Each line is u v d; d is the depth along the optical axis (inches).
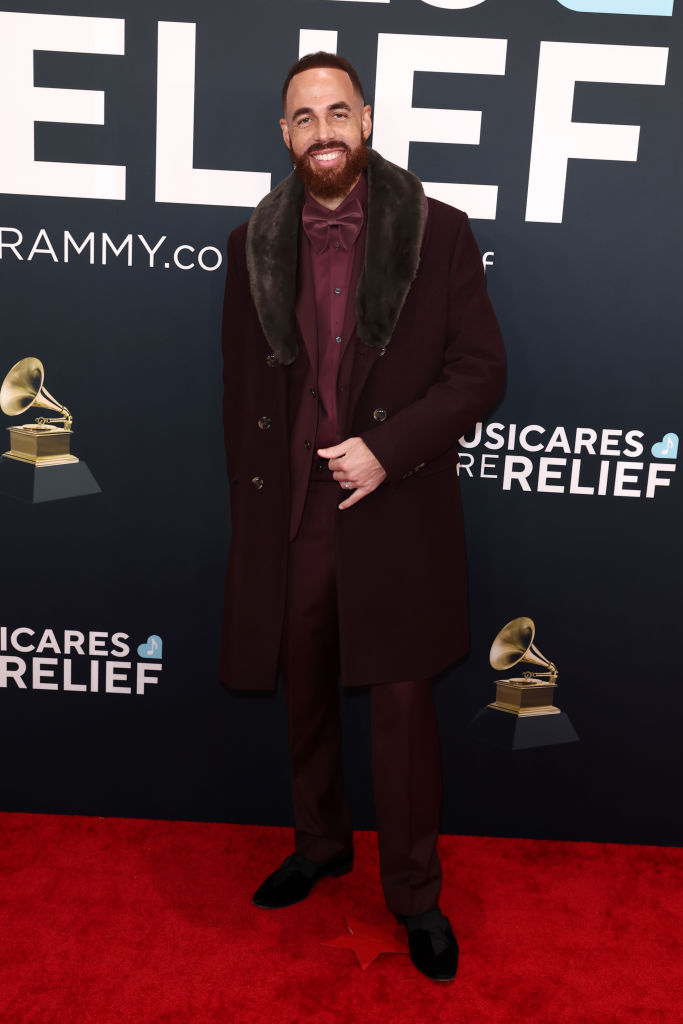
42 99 71.2
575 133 70.1
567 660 78.4
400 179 59.7
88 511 77.9
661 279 71.9
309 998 59.7
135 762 82.0
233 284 66.3
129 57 70.4
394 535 60.8
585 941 66.4
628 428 74.4
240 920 67.9
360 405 60.3
